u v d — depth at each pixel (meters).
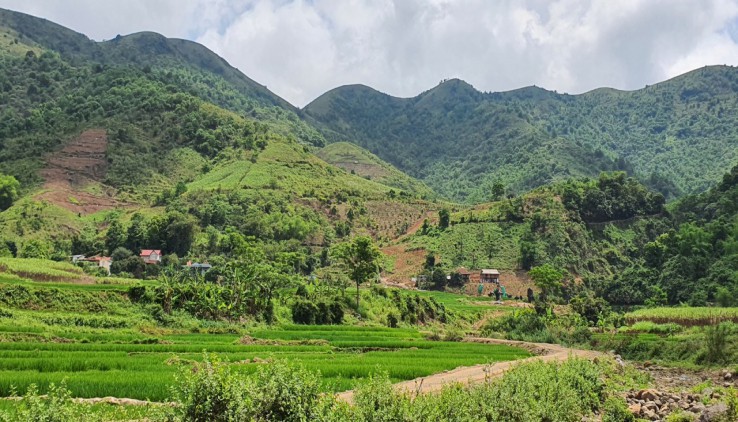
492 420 22.14
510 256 186.75
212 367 16.67
